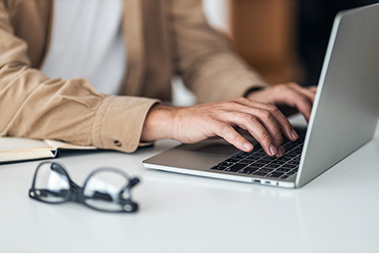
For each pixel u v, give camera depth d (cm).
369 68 93
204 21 175
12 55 115
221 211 75
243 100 104
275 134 95
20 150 100
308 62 523
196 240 66
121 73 166
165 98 177
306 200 78
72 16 155
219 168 90
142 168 96
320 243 64
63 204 79
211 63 165
